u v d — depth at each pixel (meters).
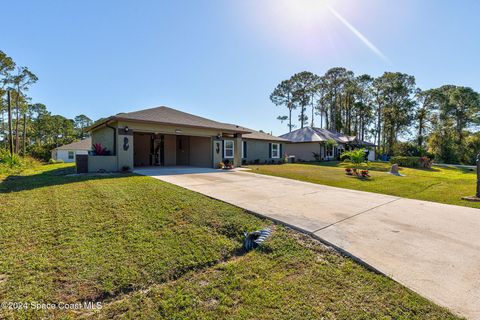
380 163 22.62
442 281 2.77
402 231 4.25
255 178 10.30
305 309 2.35
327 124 41.28
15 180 8.48
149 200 5.62
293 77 40.44
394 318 2.23
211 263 3.21
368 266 3.10
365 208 5.72
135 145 15.52
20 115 31.67
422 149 23.77
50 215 4.59
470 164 29.30
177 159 17.22
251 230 4.17
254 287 2.70
